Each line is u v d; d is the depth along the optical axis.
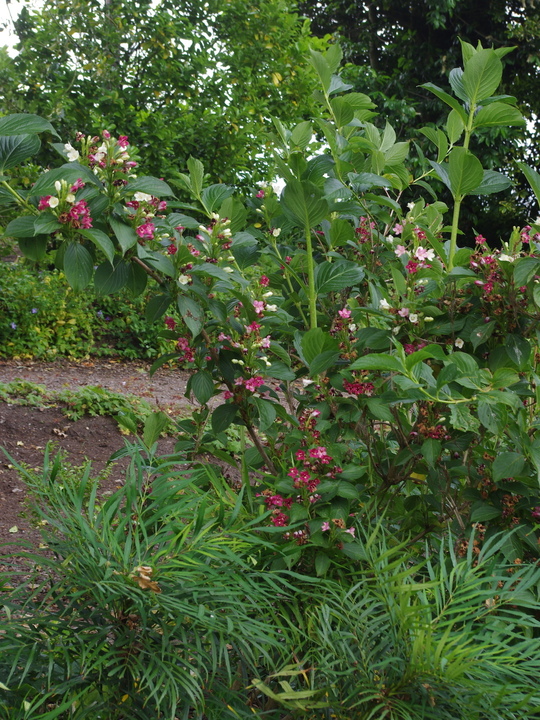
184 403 7.36
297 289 2.83
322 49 11.38
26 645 1.42
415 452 2.17
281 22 10.81
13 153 1.78
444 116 13.98
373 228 2.78
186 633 1.53
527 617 1.57
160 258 2.00
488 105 2.25
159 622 1.46
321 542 1.86
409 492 2.48
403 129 13.98
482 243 2.23
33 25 10.34
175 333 2.31
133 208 1.96
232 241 2.31
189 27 10.10
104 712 1.42
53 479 1.73
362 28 16.20
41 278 10.23
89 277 1.80
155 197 2.19
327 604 1.75
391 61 16.08
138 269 2.03
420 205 2.88
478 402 1.90
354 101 2.64
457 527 2.23
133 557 1.60
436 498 2.25
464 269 2.13
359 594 1.69
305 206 2.21
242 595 1.60
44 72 9.91
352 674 1.47
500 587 1.85
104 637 1.46
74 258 1.78
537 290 1.99
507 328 2.14
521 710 1.40
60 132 9.38
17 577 2.42
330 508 1.94
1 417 6.15
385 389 2.48
